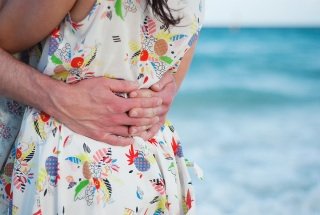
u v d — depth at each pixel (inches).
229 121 513.0
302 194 318.3
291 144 426.3
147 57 61.5
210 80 709.3
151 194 62.2
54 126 59.1
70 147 58.5
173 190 64.3
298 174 351.6
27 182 58.6
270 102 604.4
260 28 1127.6
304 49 957.2
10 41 58.7
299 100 607.2
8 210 62.7
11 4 56.6
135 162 61.7
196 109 568.4
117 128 60.5
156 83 63.6
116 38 57.6
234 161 380.8
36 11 55.2
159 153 64.6
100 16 56.2
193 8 62.1
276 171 357.7
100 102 58.8
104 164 59.3
